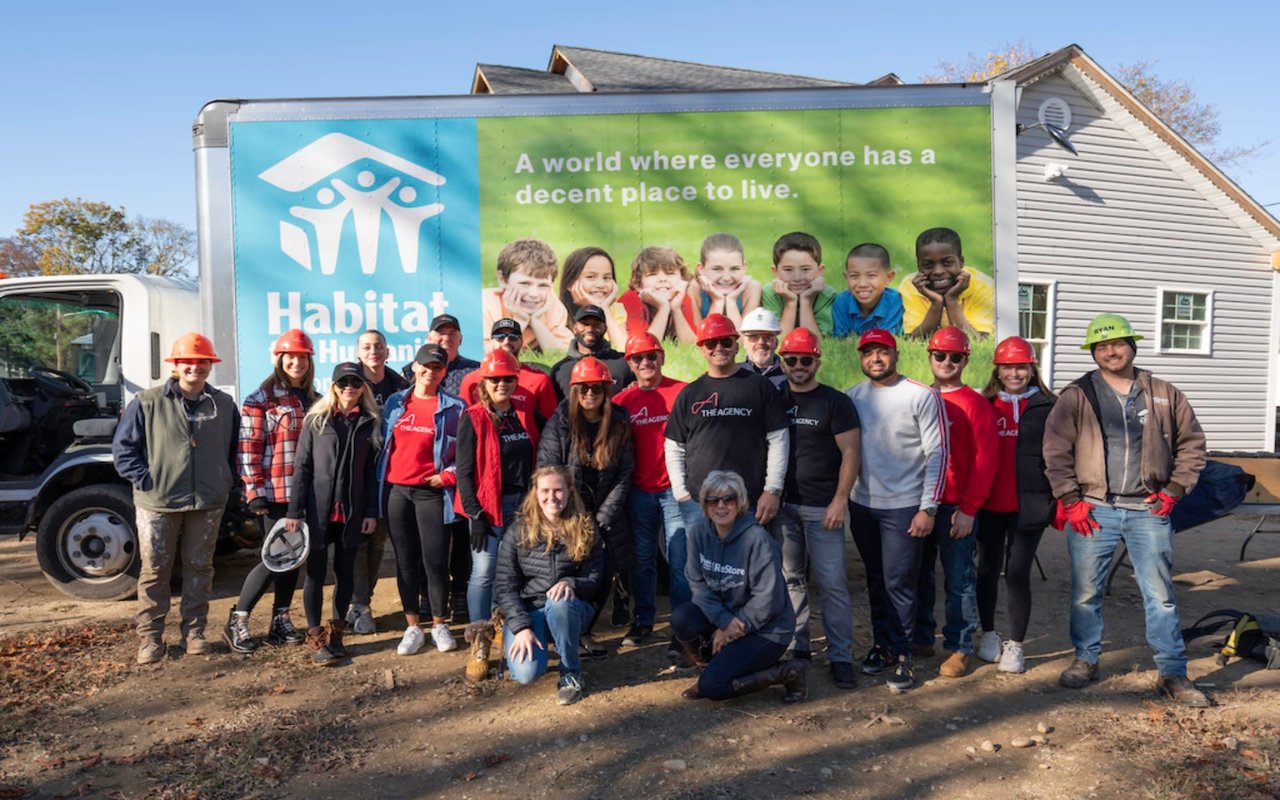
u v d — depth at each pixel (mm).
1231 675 4508
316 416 4582
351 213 5359
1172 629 4113
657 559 5859
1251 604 6129
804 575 4352
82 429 5715
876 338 4203
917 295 5461
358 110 5348
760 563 3932
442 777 3354
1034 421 4367
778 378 4848
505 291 5395
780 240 5434
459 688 4281
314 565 4613
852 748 3607
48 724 3838
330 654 4613
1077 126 14672
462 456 4371
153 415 4559
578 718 3908
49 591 6113
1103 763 3459
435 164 5367
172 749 3576
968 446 4277
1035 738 3678
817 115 5441
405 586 4766
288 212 5336
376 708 4031
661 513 4984
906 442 4230
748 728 3803
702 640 4242
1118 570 6996
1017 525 4398
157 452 4543
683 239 5414
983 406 4258
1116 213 14984
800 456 4258
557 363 5359
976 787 3270
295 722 3861
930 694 4219
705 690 3982
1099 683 4371
